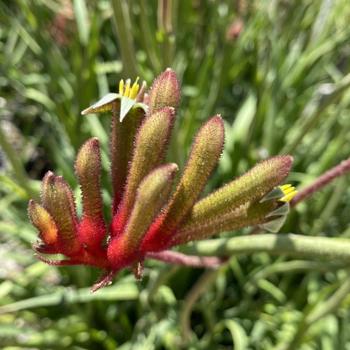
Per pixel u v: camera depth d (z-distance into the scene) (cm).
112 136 12
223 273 28
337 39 36
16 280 28
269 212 12
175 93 12
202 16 35
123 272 28
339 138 30
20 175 22
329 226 33
